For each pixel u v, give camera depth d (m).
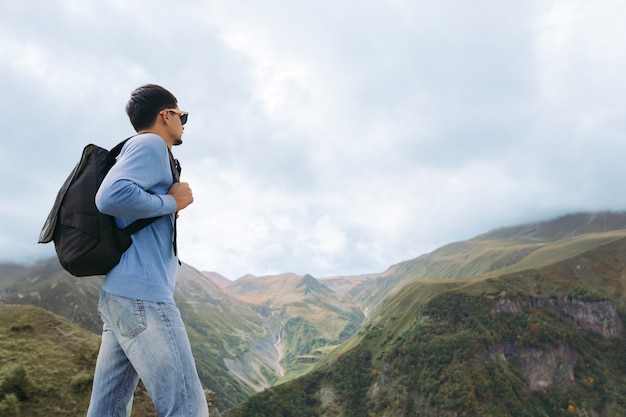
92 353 10.52
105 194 2.29
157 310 2.56
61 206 2.54
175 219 2.93
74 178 2.65
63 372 9.23
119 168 2.44
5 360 9.09
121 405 2.85
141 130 2.95
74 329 12.47
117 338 2.56
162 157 2.72
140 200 2.39
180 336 2.63
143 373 2.45
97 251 2.44
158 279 2.64
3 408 7.11
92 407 2.78
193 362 2.68
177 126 3.09
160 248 2.77
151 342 2.47
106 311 2.60
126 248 2.61
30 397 7.88
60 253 2.46
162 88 3.02
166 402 2.44
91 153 2.79
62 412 7.88
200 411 2.58
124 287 2.51
